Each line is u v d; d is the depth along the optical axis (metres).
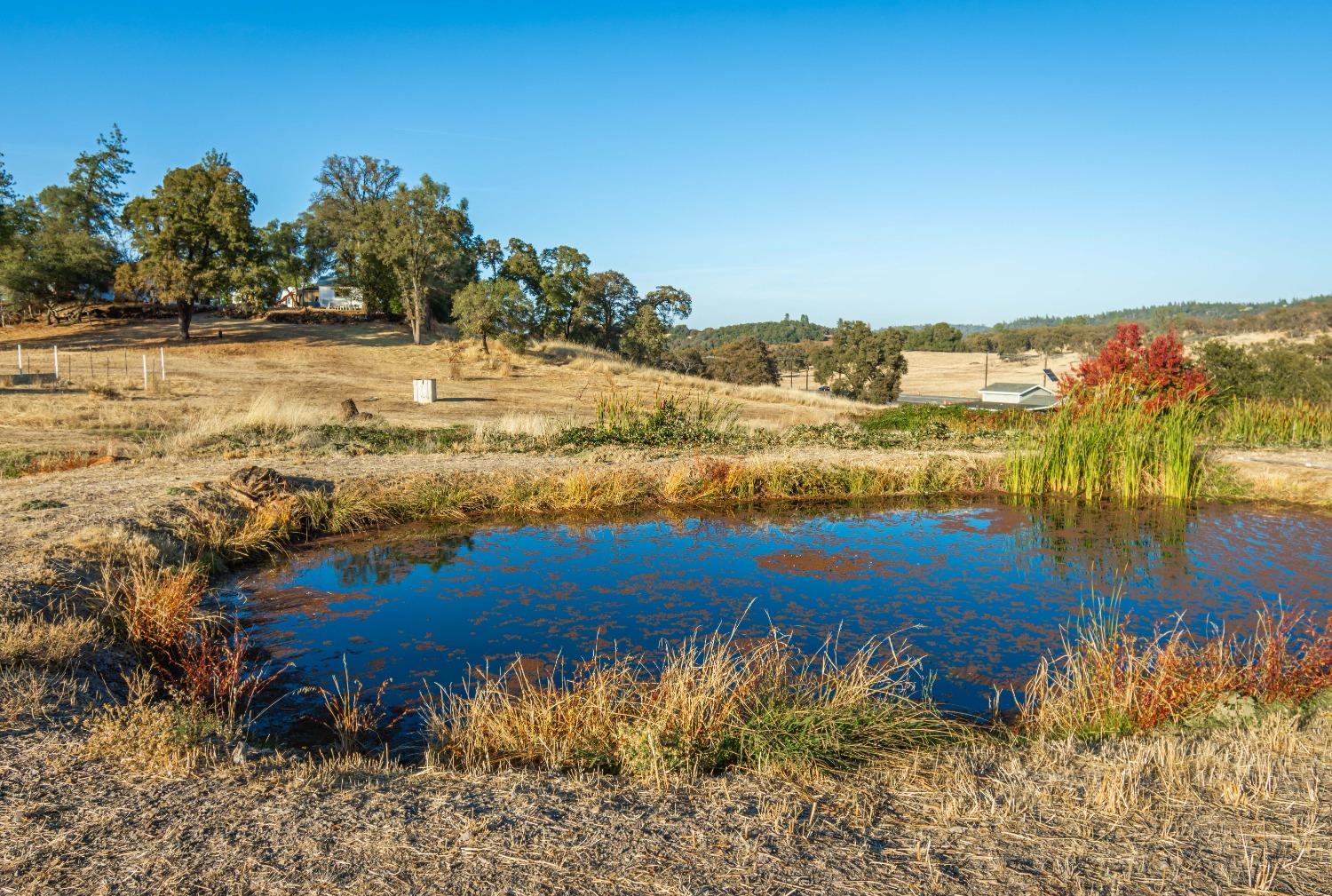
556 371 43.06
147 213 43.34
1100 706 5.70
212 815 3.83
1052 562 10.56
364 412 25.80
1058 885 3.27
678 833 3.73
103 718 4.83
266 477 12.50
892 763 4.75
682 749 4.65
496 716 5.33
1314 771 4.33
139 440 18.33
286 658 7.25
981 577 9.85
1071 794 4.12
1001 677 6.84
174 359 39.03
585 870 3.38
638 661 7.09
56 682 5.59
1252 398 26.55
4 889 3.20
